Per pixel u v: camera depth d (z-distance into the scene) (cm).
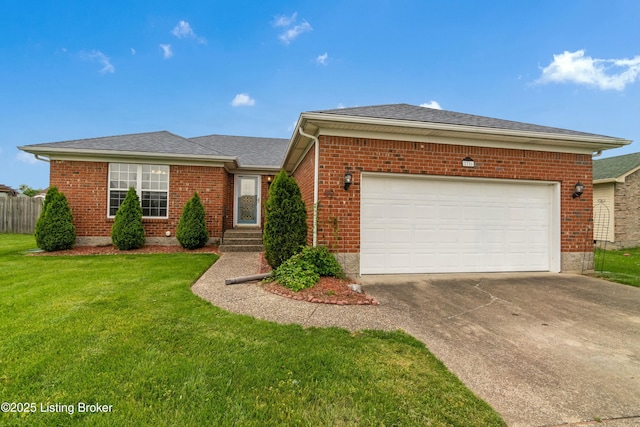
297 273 531
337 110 645
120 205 956
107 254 840
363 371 255
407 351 297
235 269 664
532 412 213
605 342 330
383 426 192
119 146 988
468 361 283
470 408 213
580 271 709
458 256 678
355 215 622
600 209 1284
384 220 649
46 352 271
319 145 614
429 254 666
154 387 224
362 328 354
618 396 234
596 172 1363
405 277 632
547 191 721
